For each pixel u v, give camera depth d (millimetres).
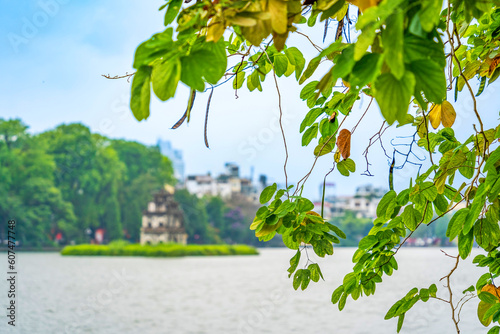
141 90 784
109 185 72938
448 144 1560
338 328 12578
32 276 29828
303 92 1370
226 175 86625
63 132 72062
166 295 21219
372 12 637
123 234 76625
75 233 68438
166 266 41688
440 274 25156
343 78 728
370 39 635
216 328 13508
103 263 45031
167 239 66250
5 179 62062
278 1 829
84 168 70438
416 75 695
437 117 1303
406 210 1393
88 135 71875
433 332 10531
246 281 27781
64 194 69375
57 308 16500
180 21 866
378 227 1430
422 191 1360
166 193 67875
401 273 28641
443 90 692
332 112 1419
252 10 831
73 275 30953
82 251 59438
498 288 1405
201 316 15570
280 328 12961
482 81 1570
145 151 82000
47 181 64938
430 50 699
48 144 70688
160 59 796
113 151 74375
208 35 820
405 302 1374
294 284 1304
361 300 17797
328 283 24266
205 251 63844
